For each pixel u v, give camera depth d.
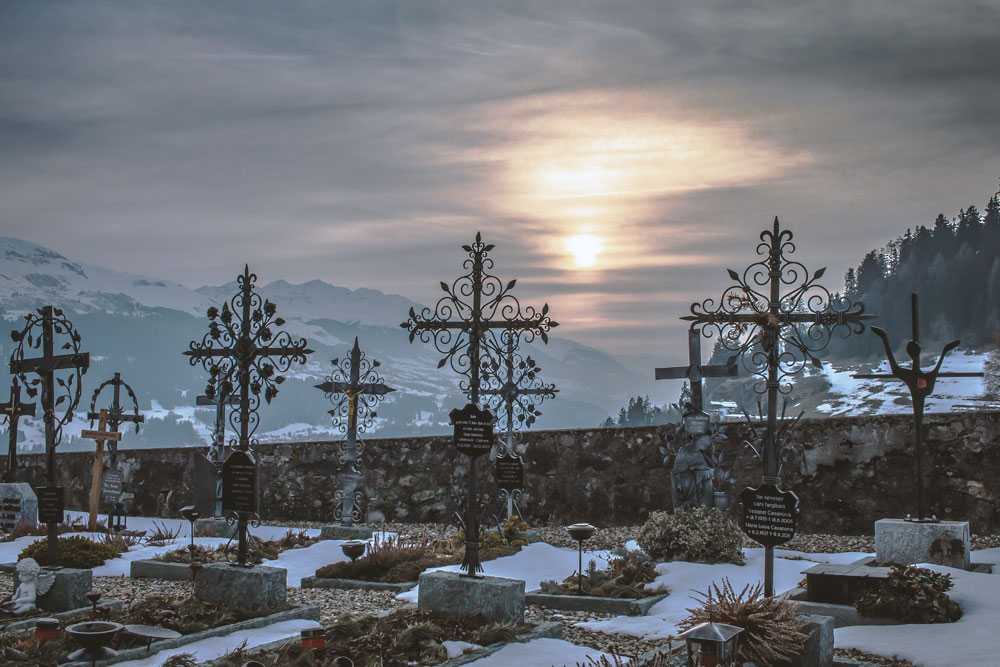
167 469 26.25
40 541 15.62
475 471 10.91
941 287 157.50
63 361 12.32
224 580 11.62
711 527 14.62
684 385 17.05
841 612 10.30
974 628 9.42
